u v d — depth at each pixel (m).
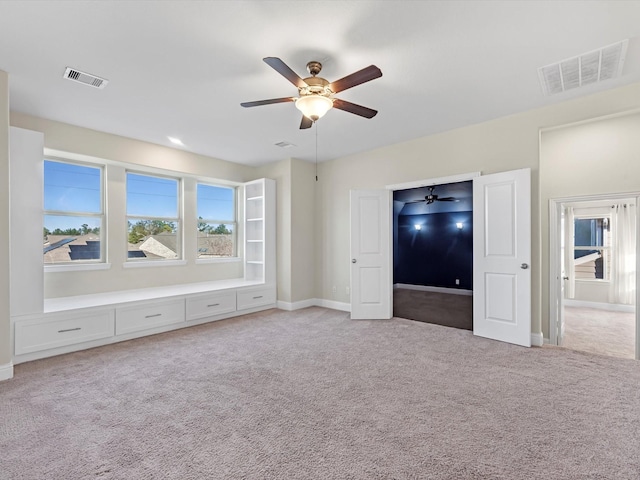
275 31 2.12
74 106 3.26
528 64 2.54
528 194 3.43
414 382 2.61
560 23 2.05
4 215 2.64
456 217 7.66
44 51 2.33
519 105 3.35
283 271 5.45
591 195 3.81
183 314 4.29
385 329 4.20
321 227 5.70
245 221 5.77
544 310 4.03
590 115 3.12
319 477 1.56
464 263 7.55
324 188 5.64
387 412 2.15
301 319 4.74
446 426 1.98
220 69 2.58
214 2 1.84
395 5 1.88
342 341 3.69
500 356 3.18
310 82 2.40
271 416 2.11
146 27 2.07
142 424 2.02
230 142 4.47
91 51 2.33
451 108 3.41
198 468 1.62
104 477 1.56
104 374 2.79
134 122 3.71
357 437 1.88
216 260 5.58
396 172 4.66
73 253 4.12
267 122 3.72
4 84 2.60
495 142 3.75
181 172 4.87
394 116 3.61
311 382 2.62
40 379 2.68
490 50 2.35
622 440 1.84
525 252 3.46
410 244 8.40
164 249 5.02
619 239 5.91
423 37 2.19
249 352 3.34
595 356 3.19
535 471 1.59
